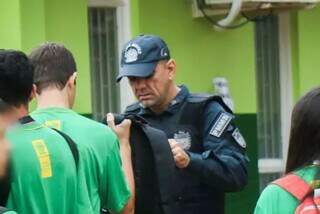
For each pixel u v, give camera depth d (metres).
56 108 5.68
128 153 6.18
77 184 5.29
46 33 10.40
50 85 5.71
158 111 7.05
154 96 6.93
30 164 5.09
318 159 4.92
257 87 12.48
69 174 5.21
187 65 11.56
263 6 11.16
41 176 5.11
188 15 11.58
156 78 6.90
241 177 6.86
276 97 12.62
